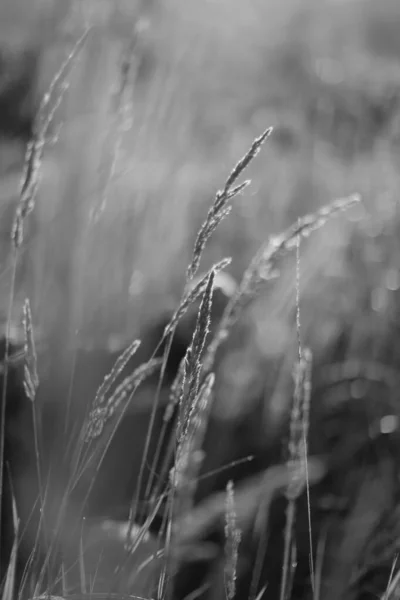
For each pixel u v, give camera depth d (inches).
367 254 63.8
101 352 44.5
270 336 52.4
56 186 46.8
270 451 45.9
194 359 30.1
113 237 48.1
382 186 73.5
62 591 32.9
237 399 47.0
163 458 42.6
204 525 40.8
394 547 39.4
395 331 56.1
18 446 39.6
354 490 44.8
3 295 44.6
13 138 58.3
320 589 40.5
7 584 32.2
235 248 65.1
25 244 45.3
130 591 34.1
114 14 46.1
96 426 31.8
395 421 47.9
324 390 50.4
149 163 50.2
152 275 52.6
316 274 60.1
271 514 43.4
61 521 32.4
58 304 44.8
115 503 40.6
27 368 32.2
